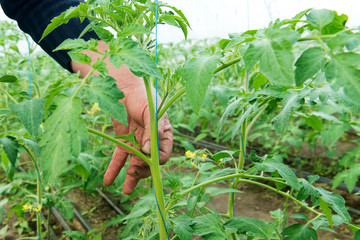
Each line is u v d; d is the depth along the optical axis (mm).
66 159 779
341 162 3295
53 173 772
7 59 3783
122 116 846
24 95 1325
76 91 864
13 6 1600
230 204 1710
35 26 1631
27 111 961
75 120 812
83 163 2309
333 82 695
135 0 1069
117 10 1060
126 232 1649
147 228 1350
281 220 1738
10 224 3021
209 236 1270
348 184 2695
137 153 1193
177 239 1442
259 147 4738
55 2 1622
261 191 3475
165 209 1290
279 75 698
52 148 800
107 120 3344
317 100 1286
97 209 3281
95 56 1600
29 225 3021
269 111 1435
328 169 3896
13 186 2365
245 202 3256
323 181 3613
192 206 1478
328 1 4441
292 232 1438
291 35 726
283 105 1165
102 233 2816
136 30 958
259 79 1469
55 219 3154
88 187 2797
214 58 889
